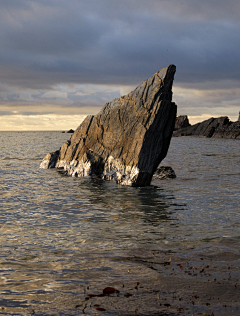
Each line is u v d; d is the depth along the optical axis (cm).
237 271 736
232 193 1814
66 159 2962
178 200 1666
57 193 1877
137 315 539
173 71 2294
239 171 2753
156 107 2233
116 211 1430
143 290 639
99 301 592
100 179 2438
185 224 1205
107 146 2595
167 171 2475
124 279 698
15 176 2561
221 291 631
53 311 556
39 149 5678
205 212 1395
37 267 782
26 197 1747
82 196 1791
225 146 6588
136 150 2244
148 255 865
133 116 2409
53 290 645
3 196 1762
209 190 1925
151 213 1388
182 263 797
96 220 1273
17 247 948
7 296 620
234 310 553
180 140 9781
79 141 2911
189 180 2325
